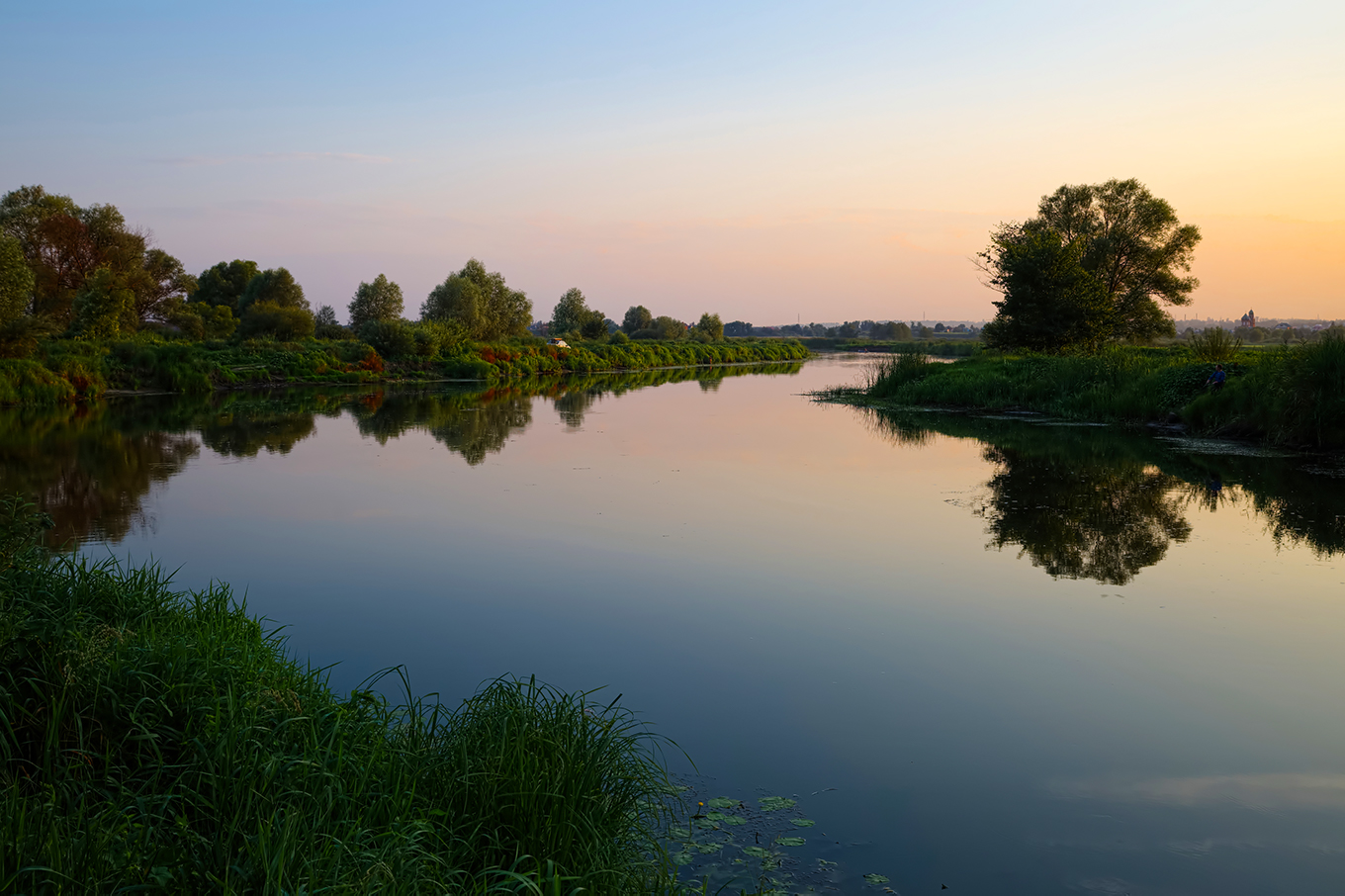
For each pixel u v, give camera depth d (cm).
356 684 606
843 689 616
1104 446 1847
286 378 3938
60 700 409
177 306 5269
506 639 710
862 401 3139
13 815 317
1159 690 616
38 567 556
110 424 2214
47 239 4822
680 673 642
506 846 367
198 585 839
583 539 1051
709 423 2362
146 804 361
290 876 310
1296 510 1192
